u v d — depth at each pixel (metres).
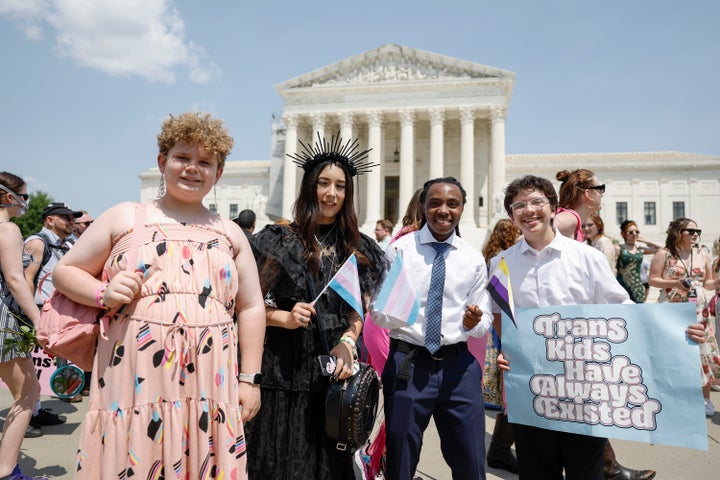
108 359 3.01
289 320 3.75
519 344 4.36
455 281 4.32
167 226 3.22
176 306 3.06
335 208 4.30
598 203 5.85
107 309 3.10
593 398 4.00
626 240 11.35
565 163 63.53
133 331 2.98
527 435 4.38
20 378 5.33
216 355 3.14
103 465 2.87
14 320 5.50
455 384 4.18
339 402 3.66
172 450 2.92
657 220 62.78
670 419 3.73
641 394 3.84
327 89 51.94
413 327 4.24
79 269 3.14
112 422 2.91
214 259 3.26
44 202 69.94
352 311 4.27
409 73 51.75
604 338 4.02
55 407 9.15
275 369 3.83
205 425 3.01
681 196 62.78
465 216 48.09
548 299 4.40
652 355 3.85
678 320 3.80
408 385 4.16
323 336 3.92
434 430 8.16
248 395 3.43
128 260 3.06
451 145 56.09
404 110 50.53
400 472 4.08
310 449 3.74
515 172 64.06
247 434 3.81
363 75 52.72
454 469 4.19
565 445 4.25
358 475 5.75
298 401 3.81
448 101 49.91
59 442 7.21
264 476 3.67
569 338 4.15
